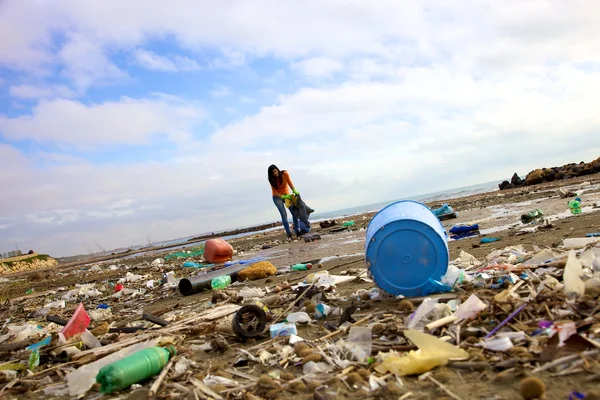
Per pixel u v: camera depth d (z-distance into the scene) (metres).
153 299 8.62
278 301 5.57
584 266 4.24
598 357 2.52
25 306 10.80
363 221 20.56
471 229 9.55
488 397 2.37
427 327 3.40
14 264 42.50
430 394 2.52
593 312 3.08
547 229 7.96
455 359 2.81
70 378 3.63
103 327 5.12
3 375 4.05
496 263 5.30
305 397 2.76
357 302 4.76
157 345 4.03
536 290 3.87
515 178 32.75
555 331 2.81
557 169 33.16
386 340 3.48
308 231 17.70
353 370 3.02
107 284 12.99
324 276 6.20
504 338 2.90
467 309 3.54
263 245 17.20
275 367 3.39
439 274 4.55
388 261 4.59
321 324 4.35
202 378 3.33
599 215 8.66
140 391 3.30
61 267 32.97
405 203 5.03
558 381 2.39
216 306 5.80
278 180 17.00
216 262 13.79
